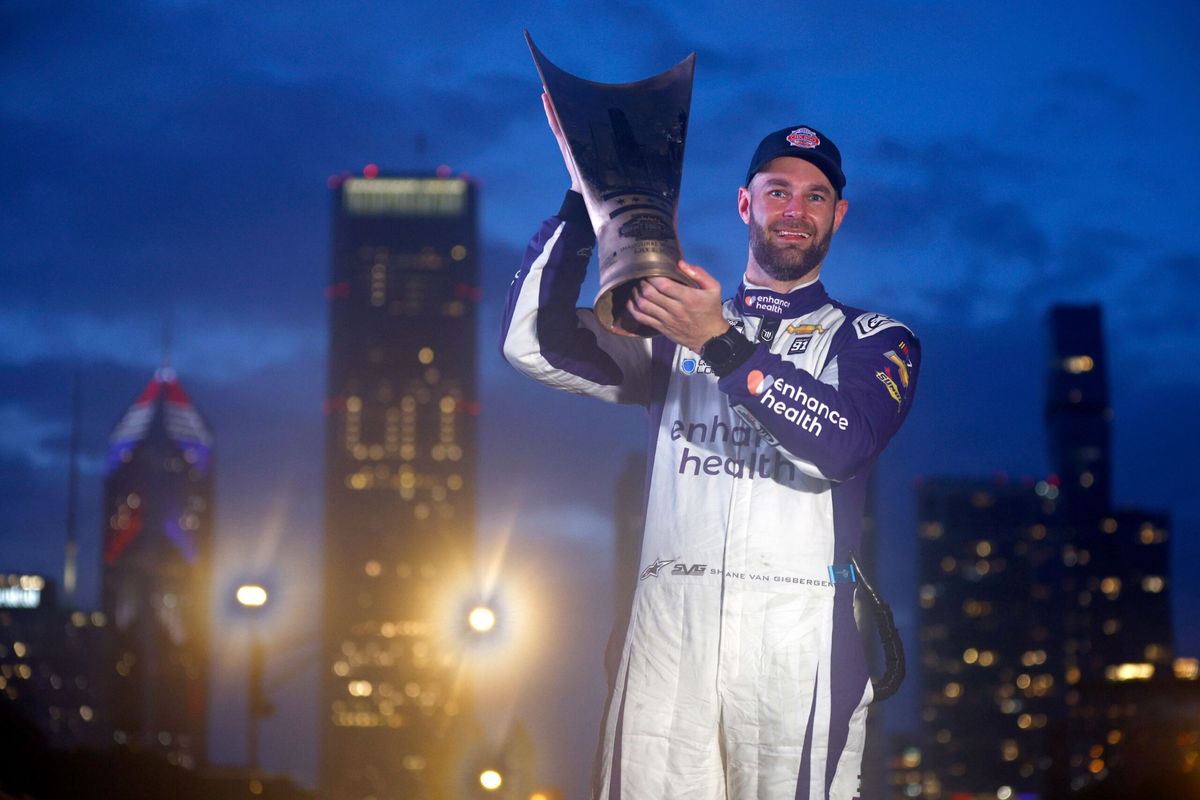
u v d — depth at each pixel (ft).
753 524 12.16
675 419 12.77
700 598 12.10
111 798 95.04
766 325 12.84
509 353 13.10
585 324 13.30
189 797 104.94
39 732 96.02
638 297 11.55
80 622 456.04
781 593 12.03
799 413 11.57
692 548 12.25
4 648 419.13
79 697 309.22
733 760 11.98
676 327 11.51
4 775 87.61
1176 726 213.87
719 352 11.55
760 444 12.34
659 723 12.05
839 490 12.35
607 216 11.58
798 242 12.87
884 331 12.59
